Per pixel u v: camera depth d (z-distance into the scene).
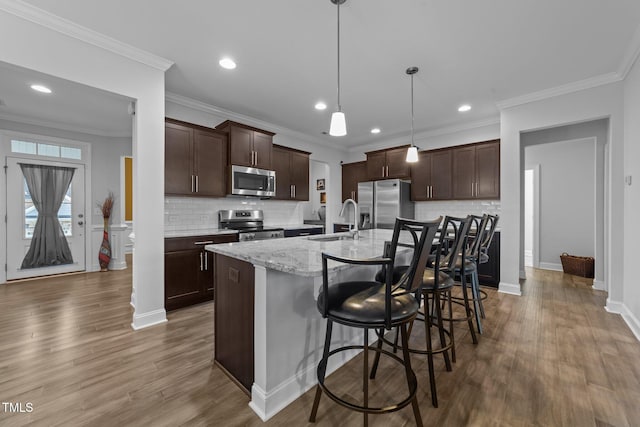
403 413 1.42
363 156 5.89
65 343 2.13
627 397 1.52
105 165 4.82
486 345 2.12
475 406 1.47
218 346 1.84
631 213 2.55
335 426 1.33
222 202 3.98
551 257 4.95
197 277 3.02
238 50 2.43
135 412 1.42
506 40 2.27
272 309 1.44
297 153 4.77
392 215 4.67
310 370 1.65
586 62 2.59
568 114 3.07
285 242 2.12
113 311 2.79
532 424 1.34
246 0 1.84
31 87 3.09
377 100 3.50
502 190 3.52
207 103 3.61
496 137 4.20
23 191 4.10
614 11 1.92
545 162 4.99
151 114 2.50
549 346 2.09
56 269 4.36
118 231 4.88
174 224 3.49
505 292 3.47
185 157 3.24
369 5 1.89
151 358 1.93
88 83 2.14
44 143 4.26
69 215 4.51
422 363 1.89
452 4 1.87
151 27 2.11
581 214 4.69
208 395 1.55
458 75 2.86
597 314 2.74
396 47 2.38
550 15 1.97
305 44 2.34
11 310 2.82
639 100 2.36
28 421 1.35
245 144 3.77
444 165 4.35
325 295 1.19
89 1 1.83
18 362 1.86
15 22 1.84
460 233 1.89
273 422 1.36
